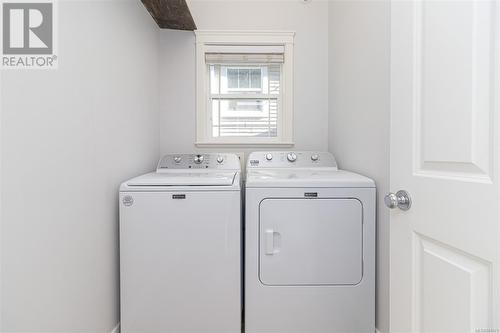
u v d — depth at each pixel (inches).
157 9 72.0
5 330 29.4
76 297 40.9
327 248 52.6
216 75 90.2
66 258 38.6
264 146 86.8
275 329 52.7
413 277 30.3
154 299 51.6
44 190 34.4
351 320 52.8
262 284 52.6
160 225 51.5
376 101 53.5
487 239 21.4
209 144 85.8
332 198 52.7
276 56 85.5
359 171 62.2
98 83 47.0
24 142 31.5
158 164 74.2
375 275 53.1
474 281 22.7
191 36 84.7
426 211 28.2
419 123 29.5
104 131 49.1
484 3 21.9
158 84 83.3
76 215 40.9
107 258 50.3
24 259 31.5
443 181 25.8
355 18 63.6
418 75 29.5
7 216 29.5
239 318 52.5
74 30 40.1
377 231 52.9
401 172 32.2
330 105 83.6
